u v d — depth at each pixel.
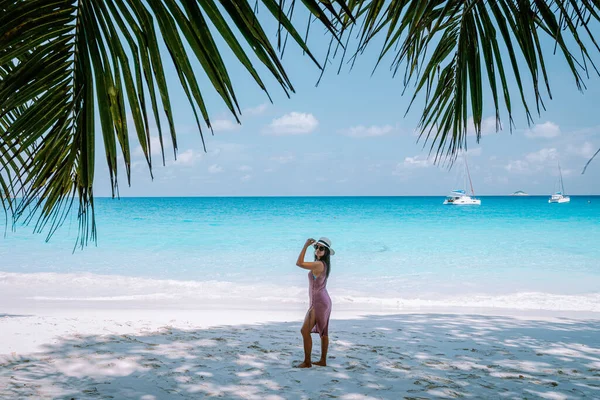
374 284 16.19
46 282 15.49
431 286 15.85
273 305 12.30
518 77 1.96
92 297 13.14
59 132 1.21
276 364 5.91
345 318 10.05
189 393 4.79
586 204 107.75
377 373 5.59
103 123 1.14
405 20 1.78
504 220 50.03
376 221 50.16
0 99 1.09
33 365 5.59
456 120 2.44
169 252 24.58
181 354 6.27
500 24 1.98
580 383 5.35
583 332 8.41
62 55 1.18
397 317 10.14
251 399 4.66
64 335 7.16
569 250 25.19
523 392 5.01
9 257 22.09
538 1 1.75
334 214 65.62
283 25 1.09
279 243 28.97
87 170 1.13
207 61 1.12
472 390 5.04
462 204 104.25
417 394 4.88
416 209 83.25
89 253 23.86
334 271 18.92
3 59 1.10
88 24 1.17
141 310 11.07
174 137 1.16
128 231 37.41
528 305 12.49
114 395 4.65
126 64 1.15
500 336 7.99
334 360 6.17
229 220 52.00
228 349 6.62
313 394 4.83
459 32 2.42
